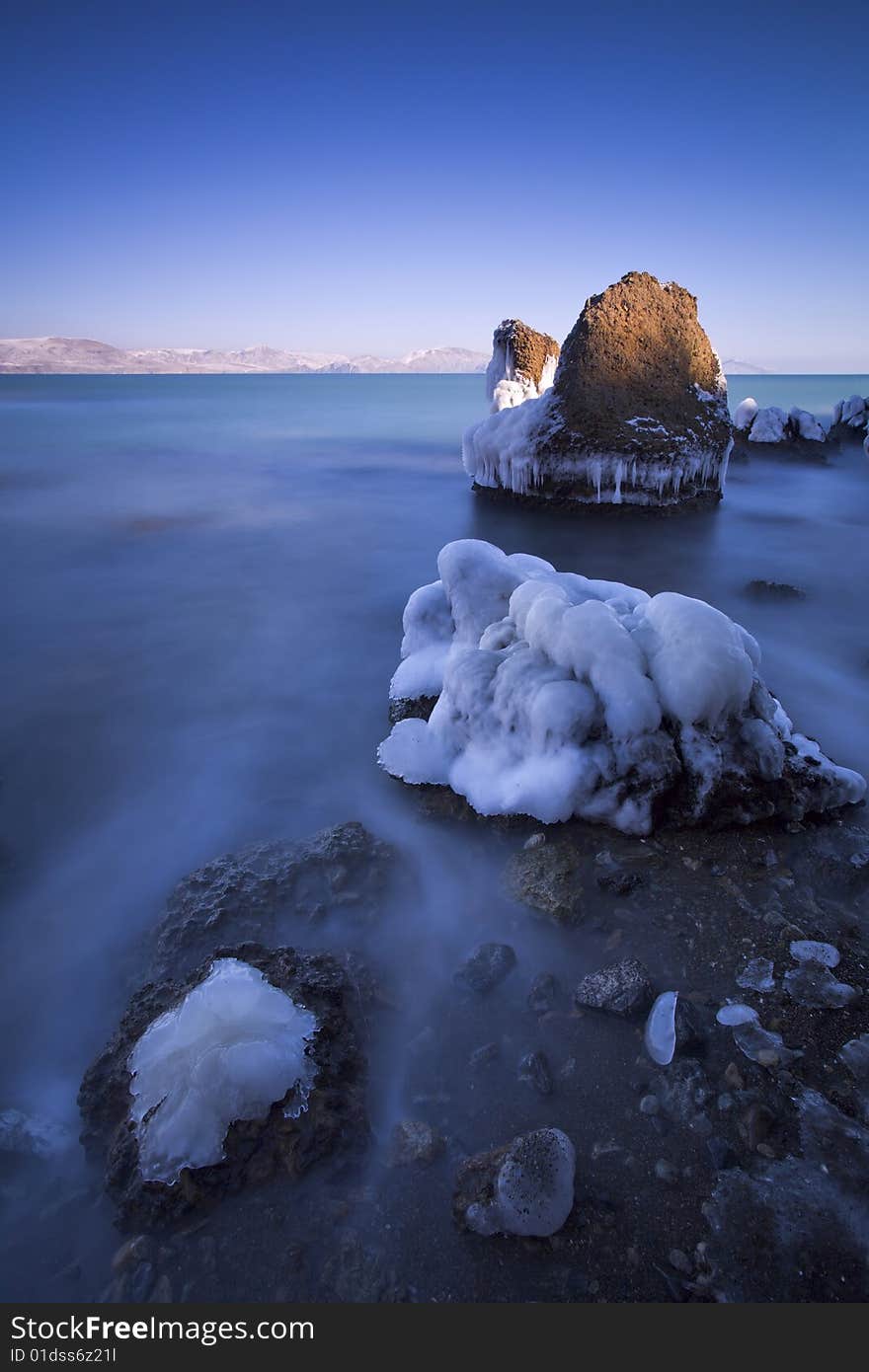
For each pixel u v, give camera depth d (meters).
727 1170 2.11
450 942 3.04
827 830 3.61
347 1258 1.96
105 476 17.59
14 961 3.12
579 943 2.99
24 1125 2.37
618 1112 2.30
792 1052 2.45
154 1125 2.19
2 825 4.10
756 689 3.88
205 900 3.20
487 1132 2.27
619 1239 1.97
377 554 10.35
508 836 3.66
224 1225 2.04
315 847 3.53
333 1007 2.60
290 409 42.78
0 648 6.79
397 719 5.01
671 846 3.49
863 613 7.63
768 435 18.84
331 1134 2.21
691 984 2.75
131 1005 2.70
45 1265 2.00
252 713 5.42
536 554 10.18
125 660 6.50
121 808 4.24
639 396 12.21
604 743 3.67
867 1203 2.01
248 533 11.65
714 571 9.32
